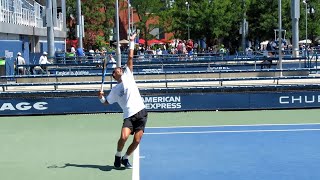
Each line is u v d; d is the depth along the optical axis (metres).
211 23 61.12
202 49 57.62
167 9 74.94
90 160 11.38
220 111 19.06
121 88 10.11
